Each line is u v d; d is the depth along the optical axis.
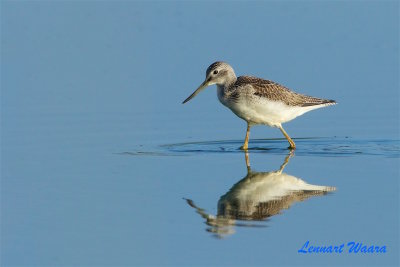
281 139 20.73
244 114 18.89
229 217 14.37
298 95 19.09
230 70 19.14
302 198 15.43
